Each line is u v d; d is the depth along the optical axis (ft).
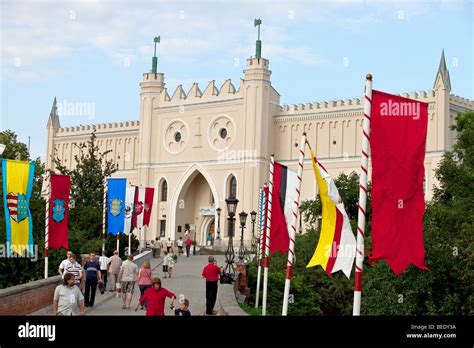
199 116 322.14
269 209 99.86
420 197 61.21
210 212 315.78
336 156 290.35
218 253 271.49
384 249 60.80
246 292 127.54
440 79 268.21
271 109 308.19
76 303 70.23
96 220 186.80
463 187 159.43
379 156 60.80
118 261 120.57
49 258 126.62
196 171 321.11
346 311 151.64
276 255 160.35
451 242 119.85
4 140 238.89
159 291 75.00
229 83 315.37
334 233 75.20
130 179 344.69
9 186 101.55
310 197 294.87
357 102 287.28
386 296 118.83
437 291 120.16
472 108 284.20
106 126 354.13
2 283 121.90
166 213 328.90
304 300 136.98
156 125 335.47
